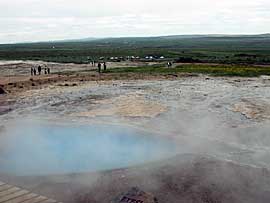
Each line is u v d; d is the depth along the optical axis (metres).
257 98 22.78
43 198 9.19
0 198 9.15
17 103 22.88
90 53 91.19
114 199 8.89
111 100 22.86
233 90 26.19
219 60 53.91
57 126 17.14
